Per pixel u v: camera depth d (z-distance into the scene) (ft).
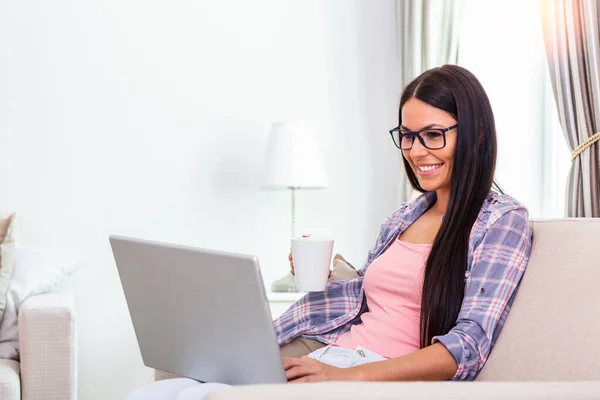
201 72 10.20
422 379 4.22
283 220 10.35
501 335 4.43
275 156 9.38
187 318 4.09
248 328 3.72
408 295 5.07
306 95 10.36
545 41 7.75
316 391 2.73
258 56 10.30
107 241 10.05
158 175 10.14
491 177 4.91
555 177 9.14
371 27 10.41
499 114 9.33
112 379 10.07
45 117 9.91
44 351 7.61
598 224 4.41
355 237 10.45
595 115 7.29
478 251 4.68
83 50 9.97
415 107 4.98
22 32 9.85
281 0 10.32
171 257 3.97
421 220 5.53
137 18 10.07
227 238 10.25
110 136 10.04
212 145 10.22
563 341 3.92
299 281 4.89
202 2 10.19
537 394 2.78
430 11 9.53
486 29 9.45
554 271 4.35
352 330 5.31
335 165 10.41
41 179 9.91
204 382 4.31
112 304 10.06
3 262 8.45
